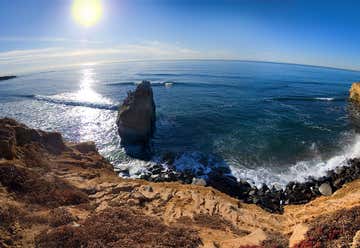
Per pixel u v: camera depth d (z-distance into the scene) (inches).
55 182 550.0
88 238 335.6
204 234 407.8
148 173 928.9
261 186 826.2
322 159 999.6
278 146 1120.2
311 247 290.8
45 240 327.3
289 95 2353.6
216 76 3747.5
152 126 1285.7
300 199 758.5
